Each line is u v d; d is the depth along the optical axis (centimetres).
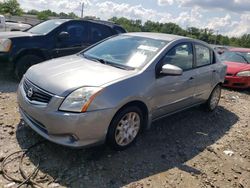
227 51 1095
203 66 568
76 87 359
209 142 500
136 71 420
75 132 350
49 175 345
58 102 352
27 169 351
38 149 394
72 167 365
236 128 588
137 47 480
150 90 422
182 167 406
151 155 421
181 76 489
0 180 326
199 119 597
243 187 388
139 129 430
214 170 414
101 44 529
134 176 367
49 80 378
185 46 517
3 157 367
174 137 493
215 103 647
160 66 447
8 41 665
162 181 367
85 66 424
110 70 415
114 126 383
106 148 416
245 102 805
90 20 816
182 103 517
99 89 362
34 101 374
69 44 760
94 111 354
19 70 698
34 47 700
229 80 927
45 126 362
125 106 392
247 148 503
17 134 427
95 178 351
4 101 556
